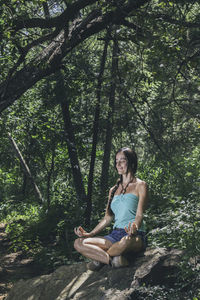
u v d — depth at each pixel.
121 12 7.02
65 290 5.33
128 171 5.30
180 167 11.27
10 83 6.41
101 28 7.16
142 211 5.10
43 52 6.75
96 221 10.40
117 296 4.62
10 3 6.43
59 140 12.56
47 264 8.70
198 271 4.81
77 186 13.12
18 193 20.12
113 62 9.95
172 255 5.09
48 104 12.48
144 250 5.32
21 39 6.78
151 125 12.19
